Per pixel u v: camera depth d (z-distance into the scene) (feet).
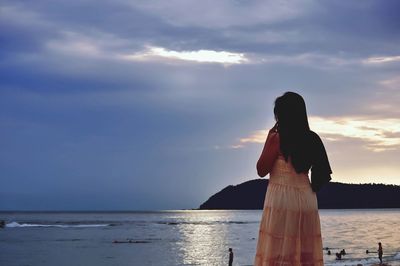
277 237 15.12
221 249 252.21
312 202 15.34
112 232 413.59
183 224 605.31
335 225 534.78
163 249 251.80
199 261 196.44
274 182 15.44
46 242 297.12
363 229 449.89
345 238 327.88
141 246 270.87
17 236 351.25
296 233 15.07
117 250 246.06
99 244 282.56
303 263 15.10
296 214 15.10
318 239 15.38
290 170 15.21
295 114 15.23
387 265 141.69
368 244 274.98
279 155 15.33
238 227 517.14
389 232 397.80
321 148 15.43
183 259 204.74
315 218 15.38
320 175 15.33
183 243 291.99
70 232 407.64
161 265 183.52
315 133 15.56
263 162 15.46
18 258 209.05
